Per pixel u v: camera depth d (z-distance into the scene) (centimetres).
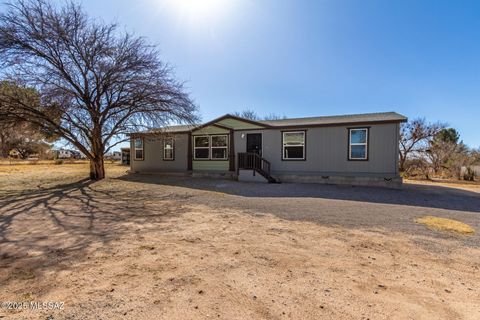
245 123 1407
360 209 656
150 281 277
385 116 1267
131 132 1346
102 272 297
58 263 320
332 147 1227
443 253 367
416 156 2083
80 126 1199
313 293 256
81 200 771
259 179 1270
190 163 1537
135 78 1168
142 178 1399
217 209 650
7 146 3312
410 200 809
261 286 269
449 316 222
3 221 525
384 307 234
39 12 1030
